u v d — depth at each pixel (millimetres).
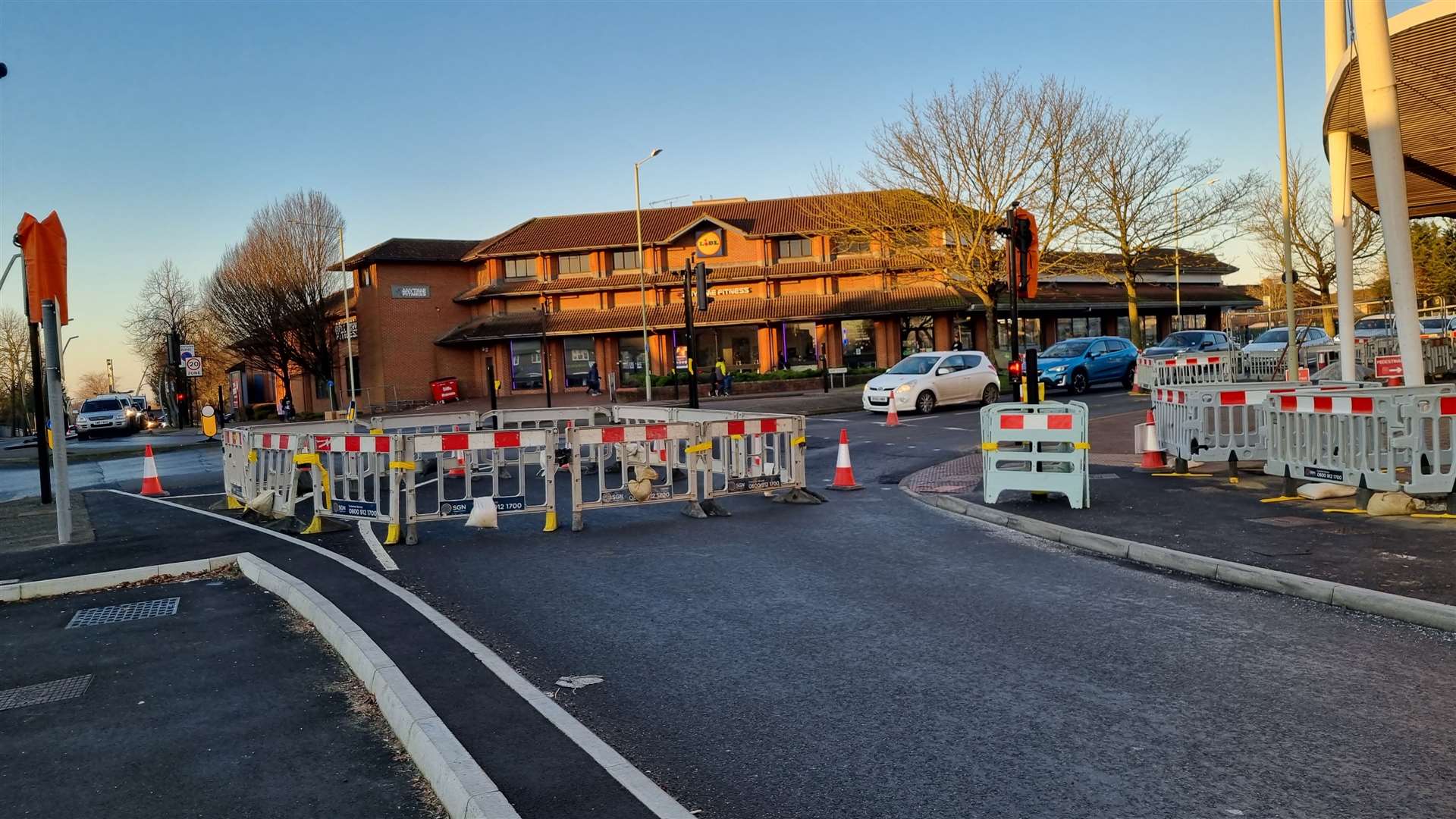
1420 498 9266
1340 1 13938
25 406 92125
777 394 40469
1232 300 54500
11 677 6168
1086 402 26750
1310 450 10094
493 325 50406
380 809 4031
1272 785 3859
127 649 6719
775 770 4230
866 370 43781
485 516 10820
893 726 4691
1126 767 4098
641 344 50375
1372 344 25562
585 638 6496
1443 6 10312
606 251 51594
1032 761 4195
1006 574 7938
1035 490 10852
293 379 61438
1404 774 3914
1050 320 49969
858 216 36969
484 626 6902
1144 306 49969
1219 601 6801
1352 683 5008
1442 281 53844
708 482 11820
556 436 11180
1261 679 5129
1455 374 24828
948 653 5836
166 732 5055
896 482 14188
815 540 9805
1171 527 9164
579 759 4301
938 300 45125
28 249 11008
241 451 13891
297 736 4922
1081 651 5770
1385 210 11664
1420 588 6449
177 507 14781
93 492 18078
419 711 4793
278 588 8234
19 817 4070
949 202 34188
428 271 52656
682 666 5801
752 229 49688
